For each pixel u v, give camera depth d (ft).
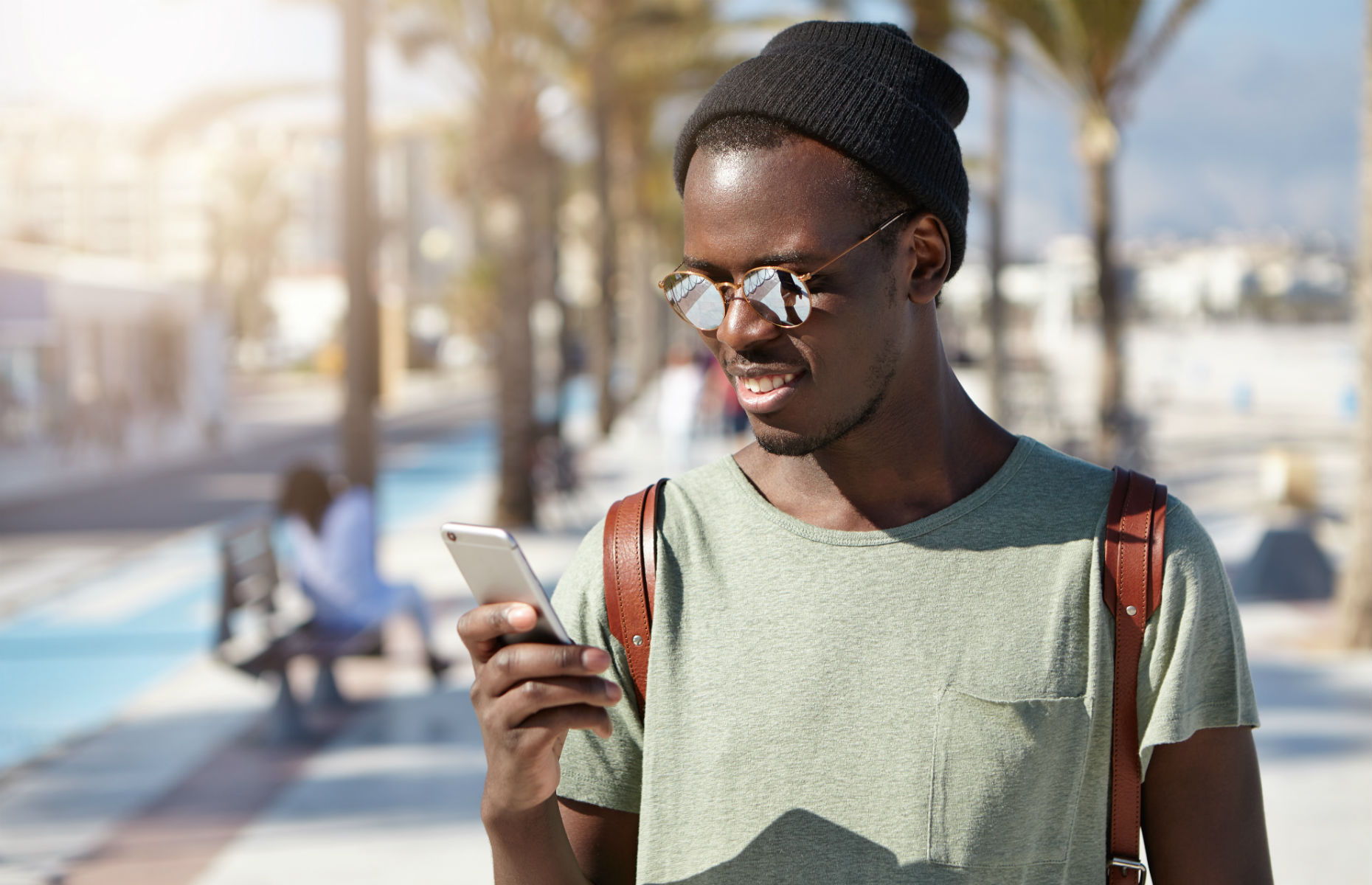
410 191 294.66
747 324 3.57
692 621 3.85
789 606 3.78
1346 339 159.63
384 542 37.40
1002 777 3.59
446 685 21.13
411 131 44.24
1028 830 3.63
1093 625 3.71
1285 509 31.73
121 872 13.56
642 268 106.63
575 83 51.57
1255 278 199.72
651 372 109.60
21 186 297.74
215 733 18.90
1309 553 28.58
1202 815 3.81
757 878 3.64
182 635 26.43
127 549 39.68
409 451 73.41
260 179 216.54
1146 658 3.72
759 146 3.59
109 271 82.79
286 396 144.25
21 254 76.89
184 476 63.31
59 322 72.84
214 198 219.20
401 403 126.93
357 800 15.75
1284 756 16.26
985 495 3.86
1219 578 3.83
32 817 15.42
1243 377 108.17
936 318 3.96
